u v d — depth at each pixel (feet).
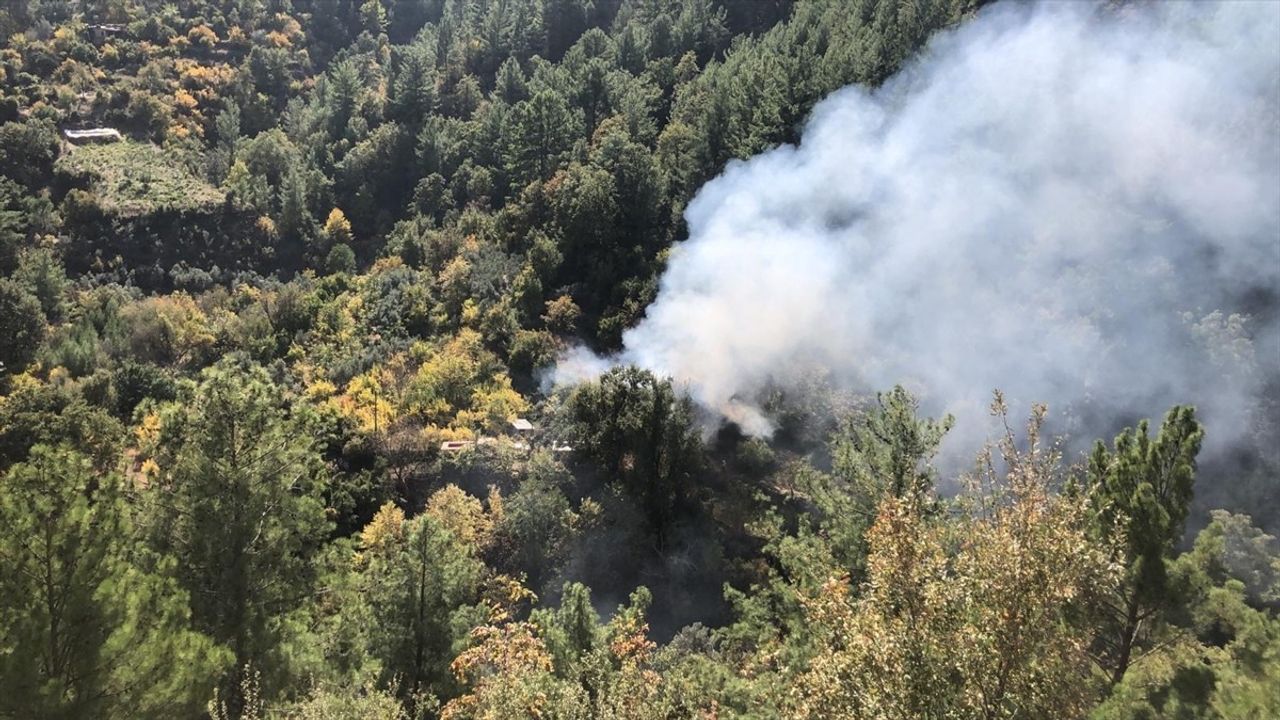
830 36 247.09
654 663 71.51
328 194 274.98
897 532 30.83
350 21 406.82
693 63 281.54
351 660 67.31
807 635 57.26
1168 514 46.60
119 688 42.86
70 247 237.66
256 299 227.61
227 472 61.05
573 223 203.21
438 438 145.38
